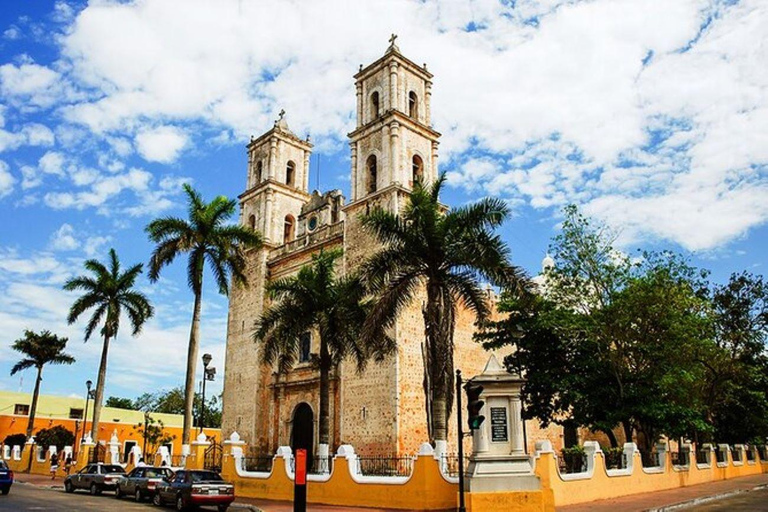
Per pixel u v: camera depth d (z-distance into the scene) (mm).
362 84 47344
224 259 37156
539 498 18172
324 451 29234
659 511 21047
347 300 30172
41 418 65688
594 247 33844
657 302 31641
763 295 43188
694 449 35875
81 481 32719
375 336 25422
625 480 26266
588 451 24859
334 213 50281
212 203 37875
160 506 25188
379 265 25797
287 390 45812
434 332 24703
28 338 56781
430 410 26062
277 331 32094
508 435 18938
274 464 27312
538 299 33719
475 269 25406
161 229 36656
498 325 35375
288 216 55125
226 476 29719
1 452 58906
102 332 45906
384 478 21641
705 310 35750
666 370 31562
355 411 39375
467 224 25547
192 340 35781
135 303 46531
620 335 32062
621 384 31312
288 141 57188
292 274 49250
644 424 32750
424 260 25828
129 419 75375
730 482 34656
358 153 45750
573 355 33719
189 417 34812
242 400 49094
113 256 47000
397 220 26062
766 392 45719
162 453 36875
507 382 19344
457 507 20078
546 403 33906
